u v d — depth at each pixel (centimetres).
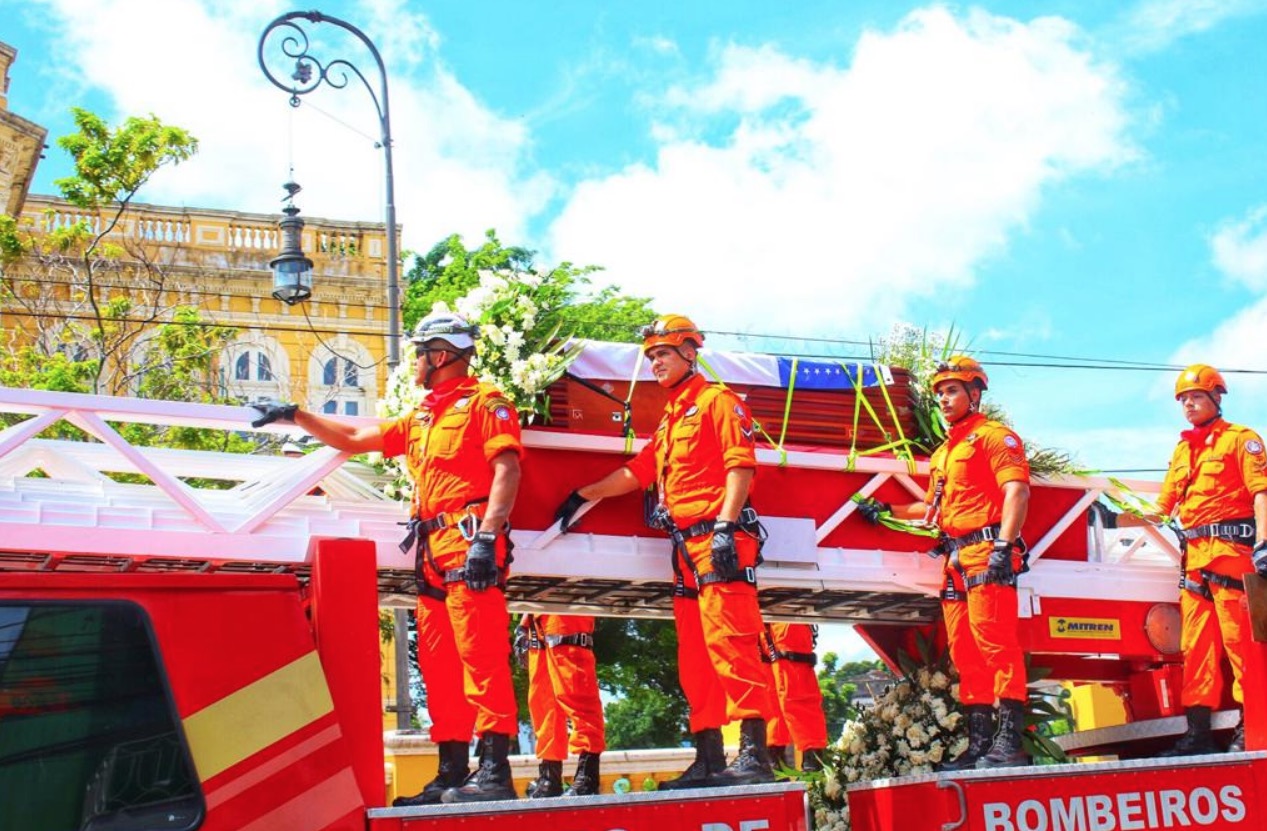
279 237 2262
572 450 626
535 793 735
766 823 510
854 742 726
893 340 713
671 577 628
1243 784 591
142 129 1708
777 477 662
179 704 450
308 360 2230
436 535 559
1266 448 670
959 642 648
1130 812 569
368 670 491
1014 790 555
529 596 682
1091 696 836
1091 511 729
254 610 470
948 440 665
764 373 673
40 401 534
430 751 1053
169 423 561
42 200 2128
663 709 1958
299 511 582
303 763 463
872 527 679
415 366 635
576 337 652
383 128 1206
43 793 429
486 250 2098
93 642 447
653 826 495
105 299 2036
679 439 604
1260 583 641
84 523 529
